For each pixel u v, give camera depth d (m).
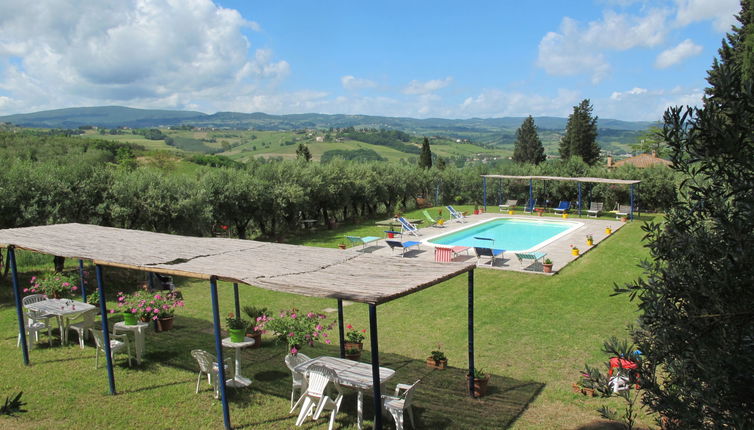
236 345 9.08
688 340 3.57
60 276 13.88
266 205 25.83
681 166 3.70
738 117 3.28
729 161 3.38
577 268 19.03
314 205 29.88
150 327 12.63
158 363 10.38
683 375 3.68
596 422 7.59
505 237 27.98
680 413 3.61
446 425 7.68
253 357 10.73
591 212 34.84
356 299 6.47
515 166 42.28
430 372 9.72
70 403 8.49
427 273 8.02
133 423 7.82
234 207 23.70
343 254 9.92
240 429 7.66
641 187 35.16
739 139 3.22
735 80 3.32
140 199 18.52
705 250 3.58
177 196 19.50
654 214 34.47
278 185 26.53
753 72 3.55
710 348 3.45
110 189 17.84
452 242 25.83
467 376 8.94
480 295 15.42
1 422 7.79
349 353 10.00
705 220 3.76
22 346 10.26
